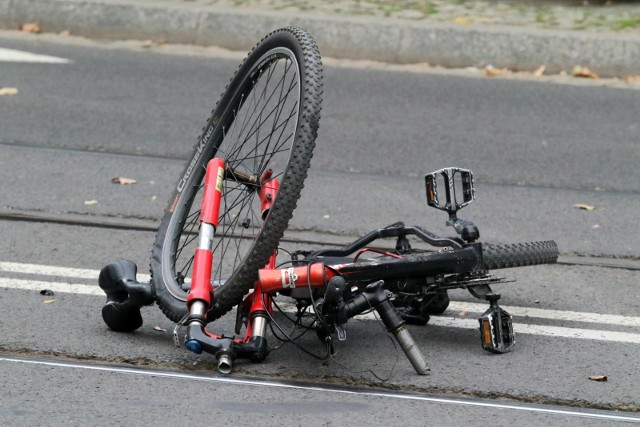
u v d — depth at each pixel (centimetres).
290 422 1364
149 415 1371
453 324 1764
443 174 1709
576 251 2203
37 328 1655
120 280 1617
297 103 1644
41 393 1425
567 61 3791
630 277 2047
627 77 3762
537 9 4231
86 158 2703
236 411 1391
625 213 2475
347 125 3088
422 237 1703
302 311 1627
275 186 1764
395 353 1619
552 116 3278
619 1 4344
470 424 1381
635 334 1741
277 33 1720
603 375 1555
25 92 3247
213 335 1517
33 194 2409
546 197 2573
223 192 1922
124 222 2261
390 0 4291
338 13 4031
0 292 1816
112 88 3344
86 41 3934
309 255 1738
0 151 2720
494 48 3816
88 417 1358
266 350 1531
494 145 2973
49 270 1950
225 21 3925
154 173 2617
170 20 3953
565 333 1734
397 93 3447
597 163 2855
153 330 1680
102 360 1549
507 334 1648
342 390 1477
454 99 3409
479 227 2342
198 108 3184
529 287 1966
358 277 1544
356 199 2498
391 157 2841
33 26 4012
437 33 3834
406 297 1692
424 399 1457
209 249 1560
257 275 1534
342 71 3678
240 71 1806
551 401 1468
